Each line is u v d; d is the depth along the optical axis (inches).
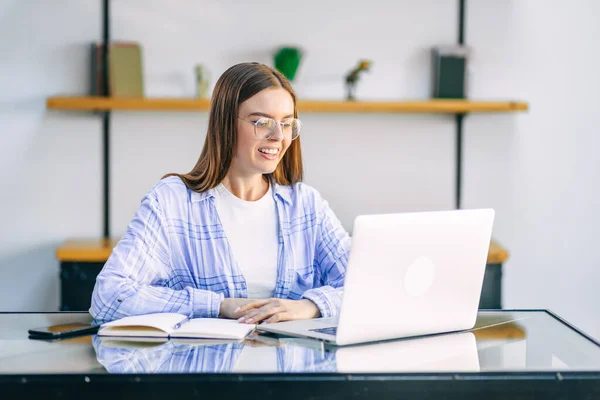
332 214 91.9
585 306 160.7
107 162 153.2
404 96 155.8
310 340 65.4
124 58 147.6
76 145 152.6
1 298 153.4
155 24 151.4
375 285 63.7
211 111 84.5
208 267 84.3
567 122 158.1
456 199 158.1
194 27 151.9
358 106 147.0
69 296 138.9
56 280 154.1
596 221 159.9
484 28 156.0
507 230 159.3
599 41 157.0
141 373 54.4
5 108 150.6
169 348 61.9
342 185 156.5
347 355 60.5
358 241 61.8
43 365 56.7
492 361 59.5
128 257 78.9
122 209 154.6
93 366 56.4
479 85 157.0
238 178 86.0
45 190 152.7
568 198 159.2
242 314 74.3
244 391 54.4
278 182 88.6
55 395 54.1
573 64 157.1
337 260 89.0
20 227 152.8
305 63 153.6
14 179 152.0
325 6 153.2
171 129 153.9
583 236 159.9
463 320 70.6
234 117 82.6
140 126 153.5
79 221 153.8
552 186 159.0
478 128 157.5
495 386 55.9
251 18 152.4
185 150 154.5
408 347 63.9
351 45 154.1
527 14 156.2
